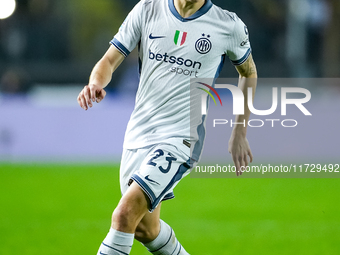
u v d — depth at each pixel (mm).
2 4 41875
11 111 48281
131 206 12000
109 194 31625
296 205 28312
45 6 68875
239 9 66125
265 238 20828
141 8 14047
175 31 13547
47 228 22609
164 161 12820
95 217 25078
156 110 13625
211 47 13602
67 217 25062
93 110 48844
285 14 65312
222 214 25922
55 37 68562
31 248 18953
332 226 23203
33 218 24797
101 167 43750
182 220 24469
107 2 73188
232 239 20625
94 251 18625
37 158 48312
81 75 60906
